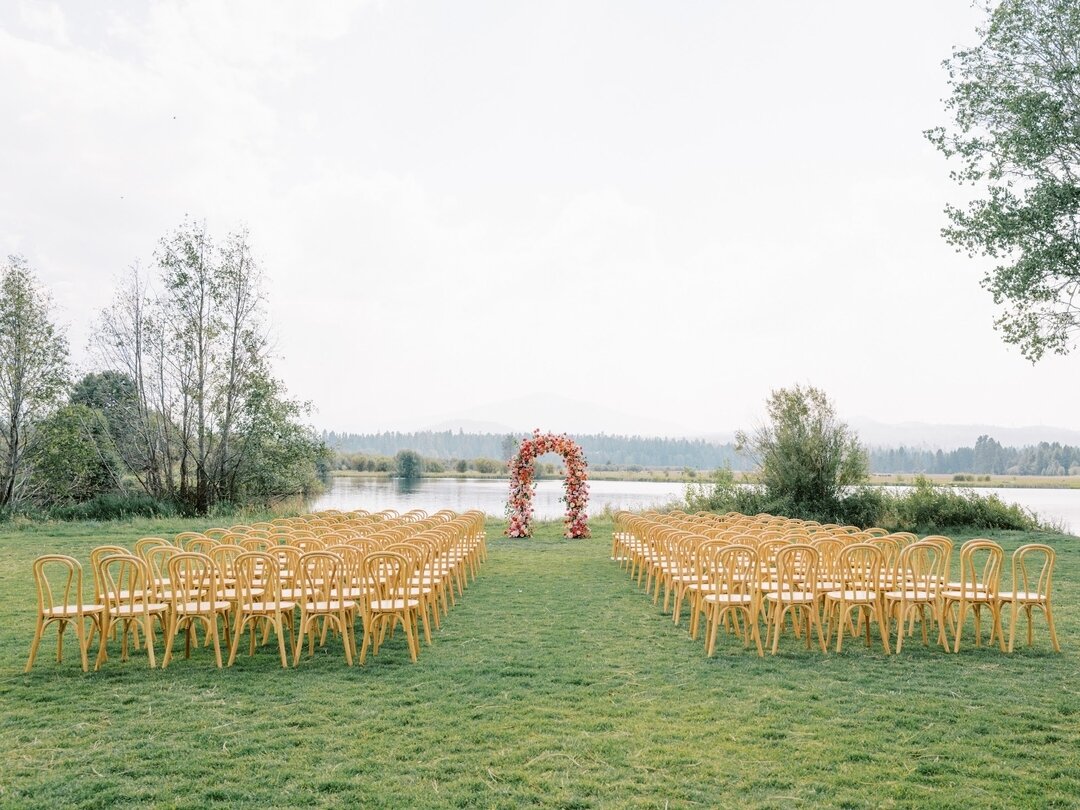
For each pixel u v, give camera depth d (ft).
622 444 440.04
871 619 26.05
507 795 12.23
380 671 19.58
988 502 59.98
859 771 13.15
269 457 76.23
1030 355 56.18
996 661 20.70
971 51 55.72
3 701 16.99
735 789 12.48
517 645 22.61
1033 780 12.76
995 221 53.11
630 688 18.12
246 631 24.36
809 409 60.80
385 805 11.85
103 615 19.56
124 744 14.37
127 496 73.26
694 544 25.75
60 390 69.10
